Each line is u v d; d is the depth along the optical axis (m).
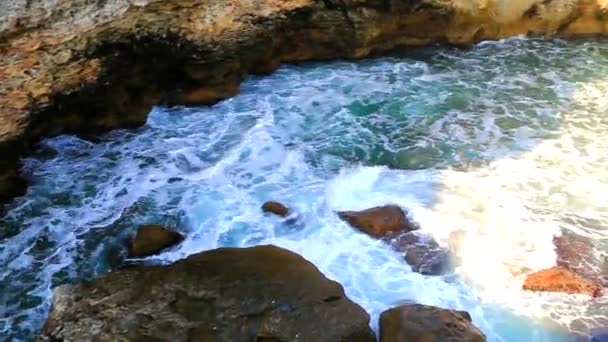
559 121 9.02
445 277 6.52
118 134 8.57
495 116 9.12
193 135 8.59
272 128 8.73
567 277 6.45
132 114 8.70
